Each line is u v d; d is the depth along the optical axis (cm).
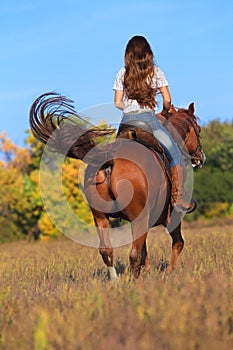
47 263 1560
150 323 680
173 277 986
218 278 928
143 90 1035
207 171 5619
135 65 1038
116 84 1058
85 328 674
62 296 855
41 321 669
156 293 764
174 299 740
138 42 1043
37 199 4691
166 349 624
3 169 4850
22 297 888
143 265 1112
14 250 2845
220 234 2288
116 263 1409
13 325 739
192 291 787
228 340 638
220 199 5481
